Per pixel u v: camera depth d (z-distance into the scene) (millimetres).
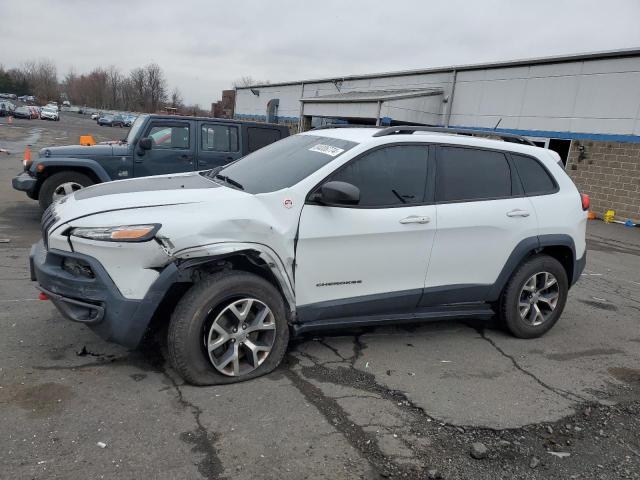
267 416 3289
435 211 4289
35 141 27594
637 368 4539
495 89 19469
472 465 2996
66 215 3615
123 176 8680
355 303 4102
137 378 3627
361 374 3977
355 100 22469
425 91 21562
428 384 3910
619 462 3143
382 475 2836
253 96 41688
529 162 4938
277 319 3781
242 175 4379
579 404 3805
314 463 2883
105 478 2625
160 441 2955
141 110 96250
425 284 4367
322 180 3910
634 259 9734
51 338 4141
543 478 2938
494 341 4895
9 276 5637
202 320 3494
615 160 15359
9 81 114750
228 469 2771
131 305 3410
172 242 3408
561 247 5059
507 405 3697
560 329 5391
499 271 4680
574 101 16516
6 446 2801
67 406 3225
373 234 4020
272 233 3672
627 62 14961
